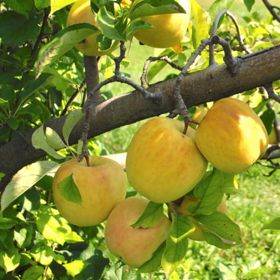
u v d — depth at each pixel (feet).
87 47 3.00
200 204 2.77
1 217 3.53
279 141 4.20
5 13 3.73
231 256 9.12
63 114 4.12
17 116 3.82
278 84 4.40
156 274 4.61
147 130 2.64
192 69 3.95
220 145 2.61
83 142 2.79
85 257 4.32
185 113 2.62
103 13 2.73
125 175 2.88
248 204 11.05
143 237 2.73
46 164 2.87
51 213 3.84
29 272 3.91
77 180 2.75
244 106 2.69
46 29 4.13
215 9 4.22
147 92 2.83
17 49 4.13
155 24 2.94
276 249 9.40
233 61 2.77
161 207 2.72
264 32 4.98
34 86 3.58
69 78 4.53
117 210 2.78
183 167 2.60
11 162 3.58
